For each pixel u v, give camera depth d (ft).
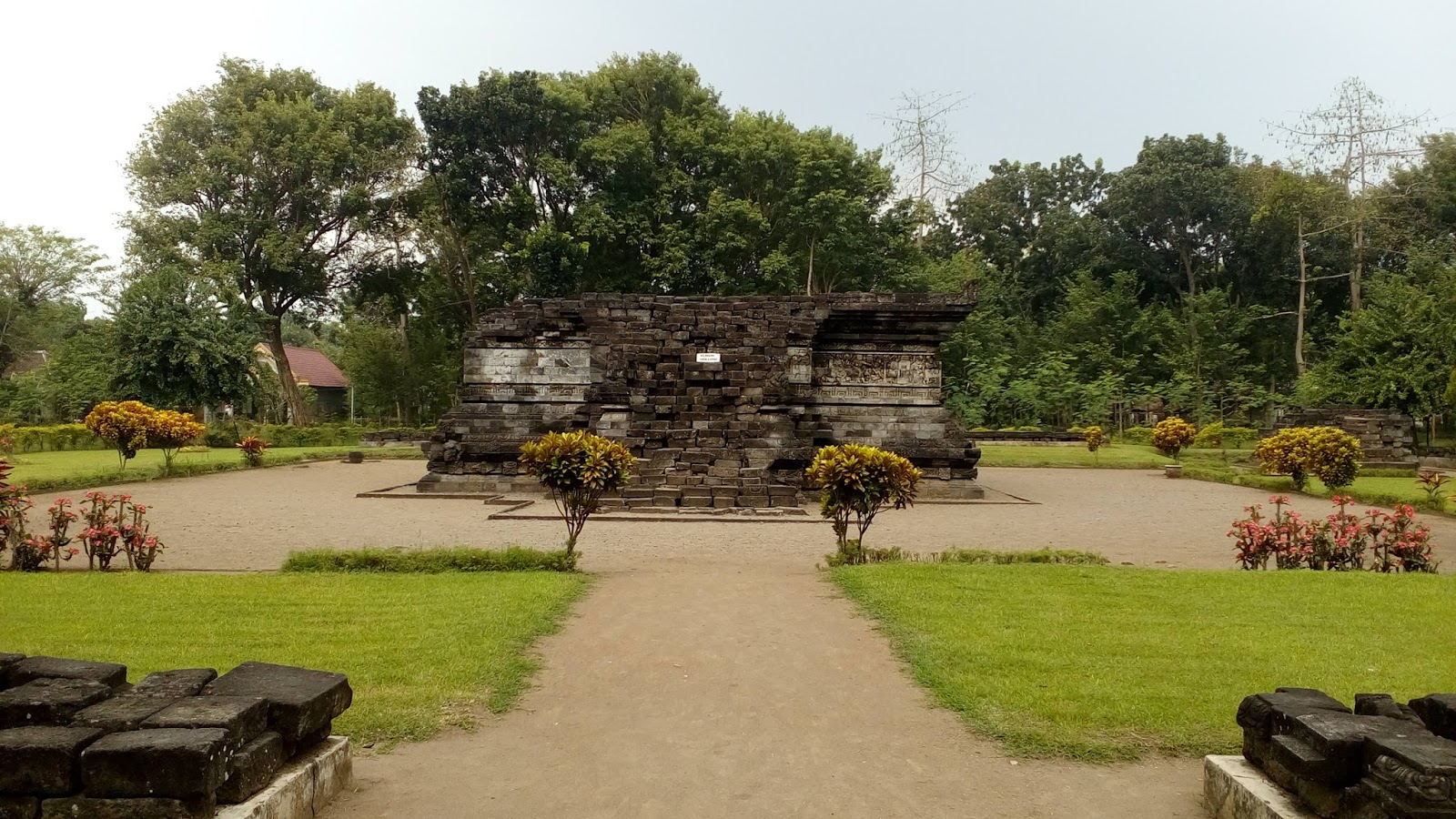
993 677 24.86
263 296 174.09
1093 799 17.76
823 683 25.21
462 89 155.84
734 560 46.98
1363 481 97.50
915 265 188.03
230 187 159.43
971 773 19.03
